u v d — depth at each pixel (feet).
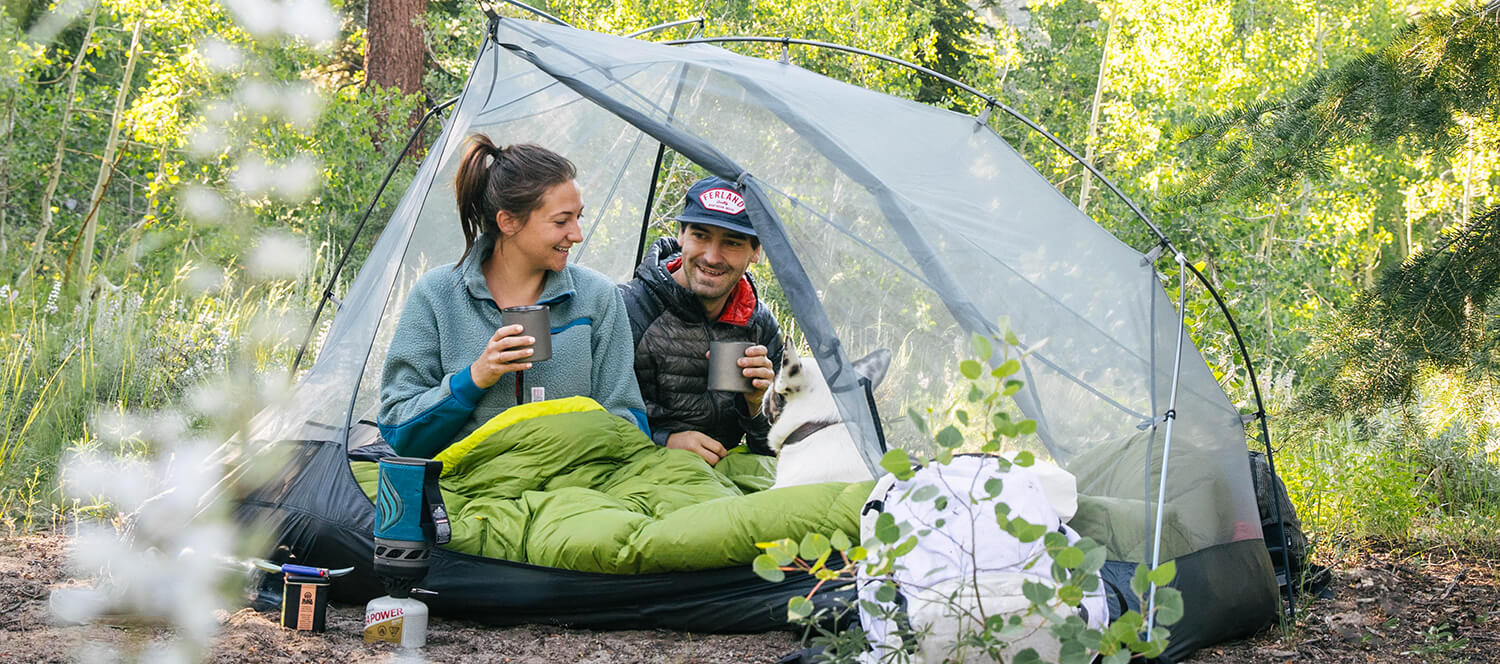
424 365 12.14
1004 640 8.32
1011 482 9.47
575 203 12.38
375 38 40.88
